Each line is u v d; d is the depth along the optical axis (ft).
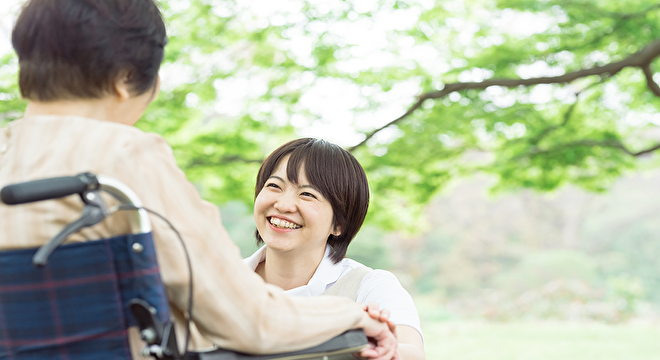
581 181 25.57
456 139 24.93
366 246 74.74
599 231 87.97
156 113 21.52
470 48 23.03
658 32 20.21
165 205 3.14
